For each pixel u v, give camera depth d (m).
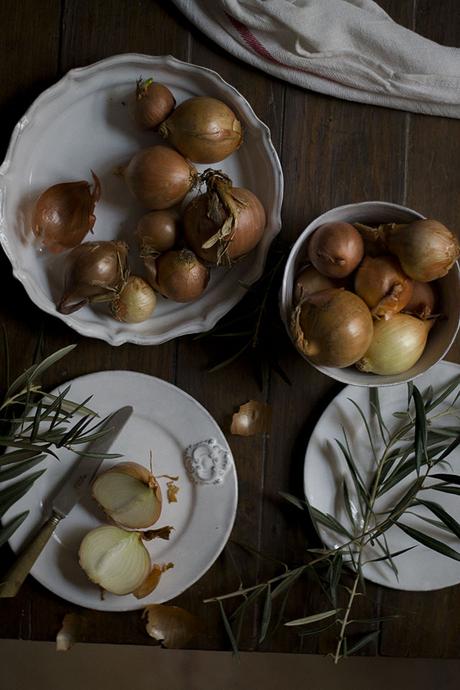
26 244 0.85
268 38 0.86
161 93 0.82
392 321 0.81
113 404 0.87
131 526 0.86
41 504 0.88
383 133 0.89
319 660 1.05
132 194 0.85
